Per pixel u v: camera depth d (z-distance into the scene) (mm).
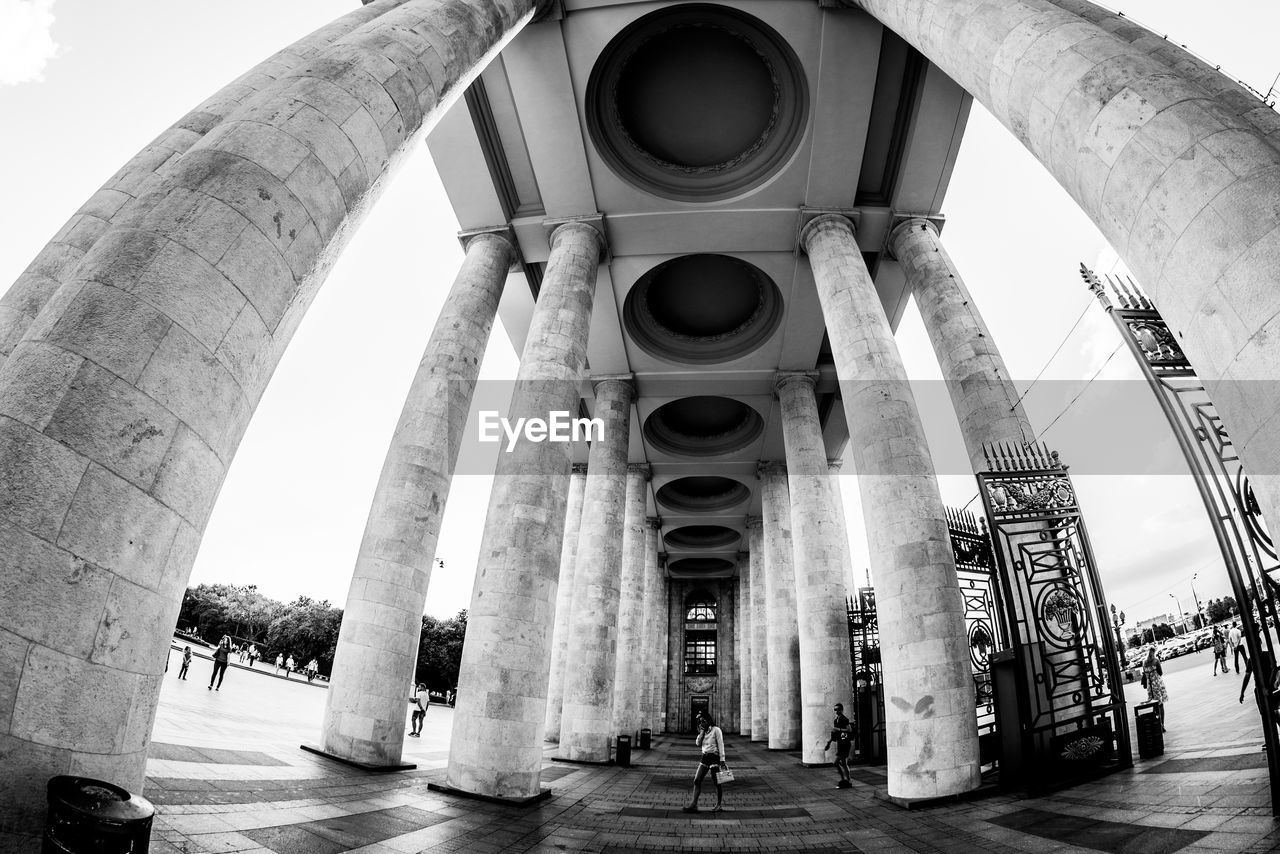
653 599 35531
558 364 12844
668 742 29266
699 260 20203
